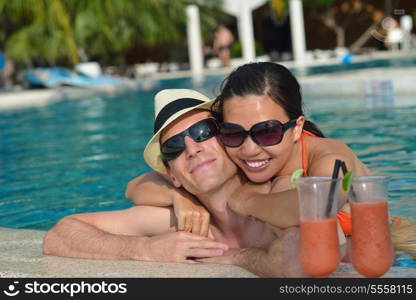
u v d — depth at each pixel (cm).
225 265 288
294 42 2236
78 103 1338
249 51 2331
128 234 330
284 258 255
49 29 1850
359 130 673
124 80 1850
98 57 2497
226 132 270
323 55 2431
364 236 234
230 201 289
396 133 635
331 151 274
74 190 518
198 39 2259
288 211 257
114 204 462
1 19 1919
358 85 980
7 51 1855
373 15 2875
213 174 282
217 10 2594
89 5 1953
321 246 233
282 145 267
